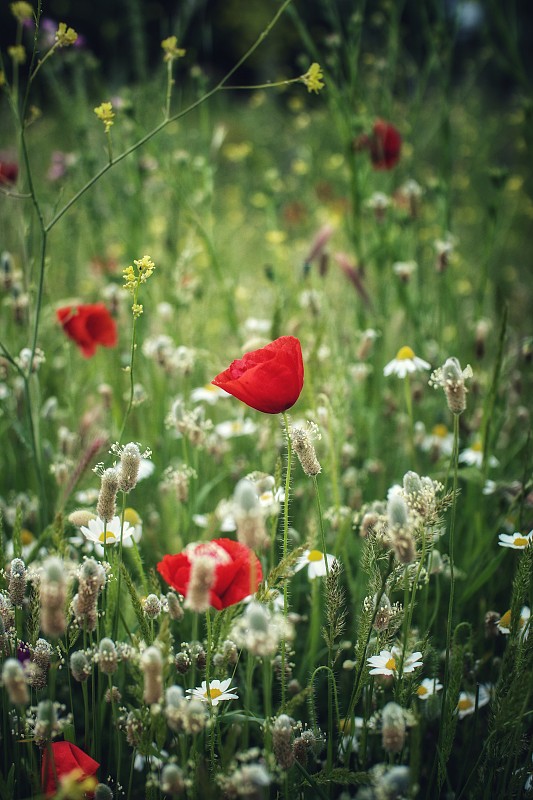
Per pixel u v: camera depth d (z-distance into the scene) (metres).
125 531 0.84
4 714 0.81
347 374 1.13
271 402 0.80
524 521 0.97
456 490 0.81
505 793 0.81
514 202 2.00
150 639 0.79
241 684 0.89
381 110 1.39
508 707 0.78
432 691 0.85
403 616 0.81
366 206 1.30
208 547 0.76
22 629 0.89
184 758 0.76
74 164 1.40
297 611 1.00
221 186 2.47
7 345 1.14
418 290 1.27
